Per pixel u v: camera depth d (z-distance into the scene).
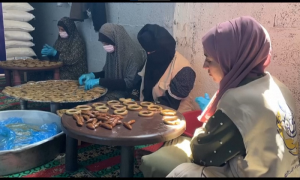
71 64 3.56
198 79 2.40
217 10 2.15
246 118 1.18
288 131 1.24
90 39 3.84
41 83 2.96
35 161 1.83
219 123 1.25
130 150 1.45
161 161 1.42
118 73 2.74
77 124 1.53
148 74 2.41
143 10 2.91
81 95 2.46
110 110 1.83
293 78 1.74
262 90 1.24
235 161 1.24
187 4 2.37
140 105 1.95
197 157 1.32
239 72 1.29
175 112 1.76
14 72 3.23
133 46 2.81
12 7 4.21
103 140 1.36
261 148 1.18
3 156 1.70
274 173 1.17
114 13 3.33
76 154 1.83
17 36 4.27
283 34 1.76
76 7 3.47
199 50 2.34
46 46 3.56
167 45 2.22
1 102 3.34
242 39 1.28
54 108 2.40
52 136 1.97
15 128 2.22
